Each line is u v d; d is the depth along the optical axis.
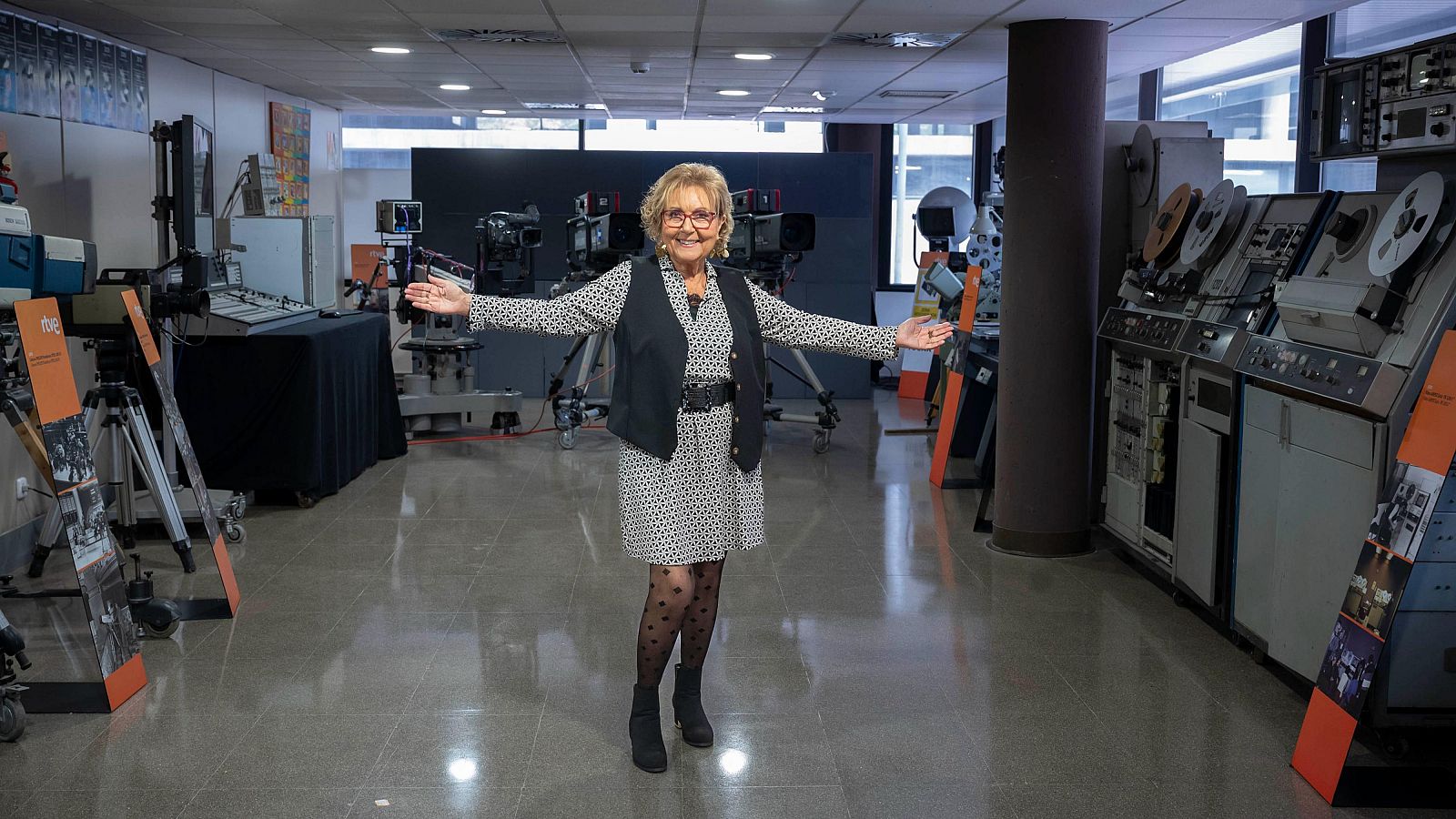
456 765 3.09
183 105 7.41
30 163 5.46
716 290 3.04
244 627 4.20
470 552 5.24
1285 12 5.25
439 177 10.38
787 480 6.95
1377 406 3.06
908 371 10.63
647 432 2.92
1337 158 3.73
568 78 8.33
